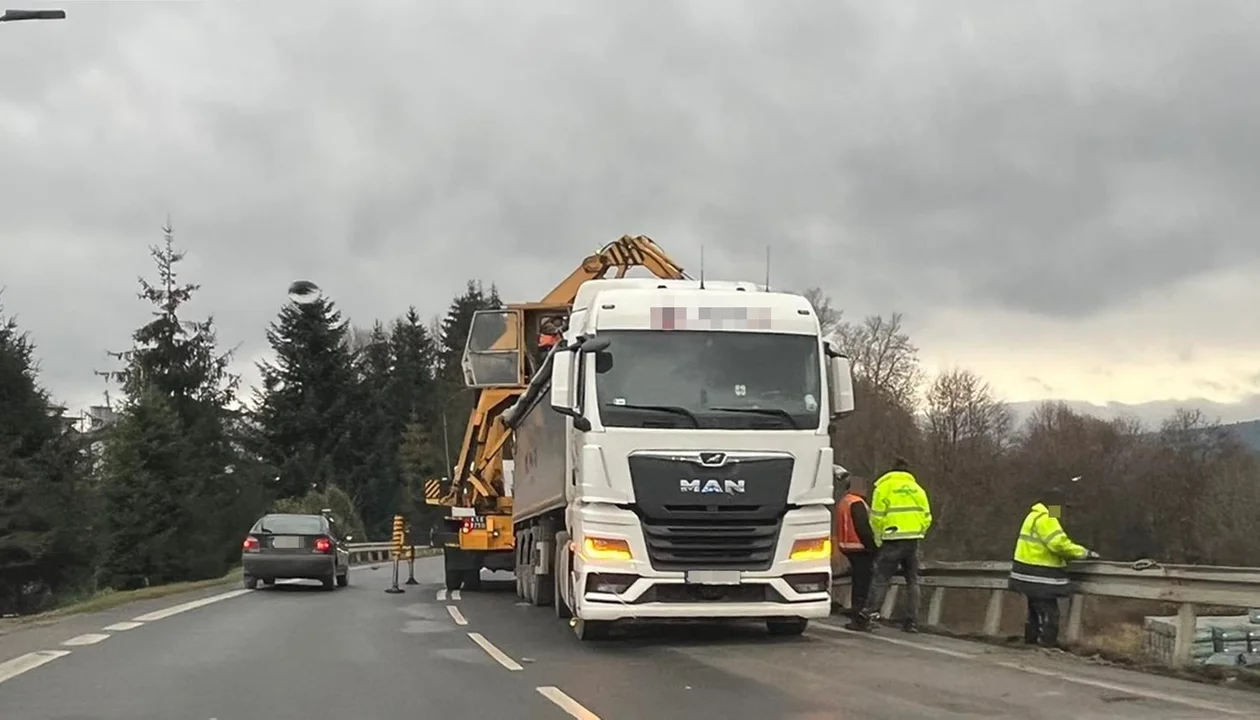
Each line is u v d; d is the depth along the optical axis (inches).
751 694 375.2
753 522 484.1
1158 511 2512.3
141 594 889.5
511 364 919.7
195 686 405.4
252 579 1005.2
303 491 2861.7
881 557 572.4
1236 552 2294.5
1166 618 582.2
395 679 418.6
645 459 479.2
